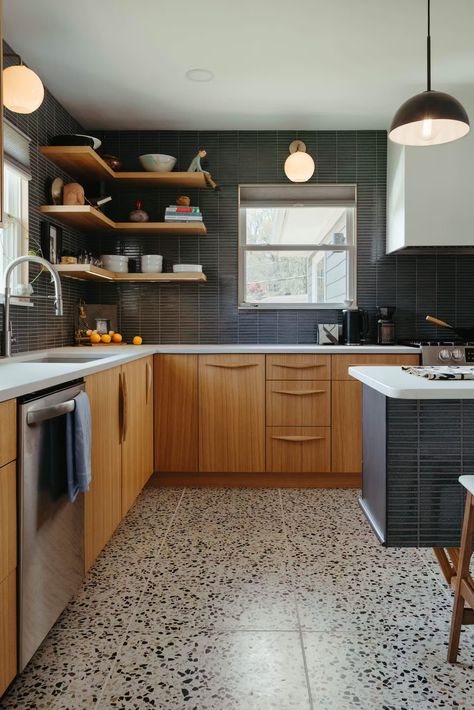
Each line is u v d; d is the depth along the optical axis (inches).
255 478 139.0
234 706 55.9
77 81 125.2
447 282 159.6
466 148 140.3
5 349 95.1
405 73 122.1
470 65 118.4
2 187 74.7
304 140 158.7
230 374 136.2
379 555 94.8
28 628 59.0
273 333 160.9
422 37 106.9
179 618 73.5
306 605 77.0
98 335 147.0
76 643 67.6
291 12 98.1
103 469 88.7
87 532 79.8
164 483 139.7
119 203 159.3
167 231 153.2
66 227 141.9
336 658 64.2
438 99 80.9
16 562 57.0
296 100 136.6
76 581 74.7
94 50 111.3
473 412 79.4
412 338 159.9
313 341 160.9
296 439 135.8
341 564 91.0
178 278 147.7
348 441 136.1
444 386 66.6
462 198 140.8
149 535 104.1
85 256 134.3
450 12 98.1
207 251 159.9
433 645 67.1
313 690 58.4
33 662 63.6
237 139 158.6
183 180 147.8
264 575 86.7
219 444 136.4
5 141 103.7
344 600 78.5
